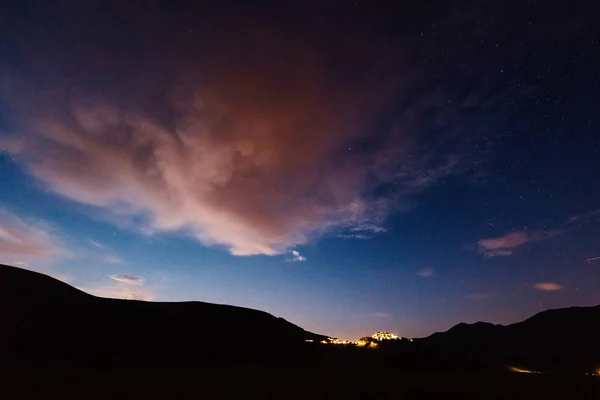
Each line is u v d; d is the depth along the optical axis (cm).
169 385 2261
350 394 2294
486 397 2427
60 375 2342
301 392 2277
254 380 2708
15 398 1675
